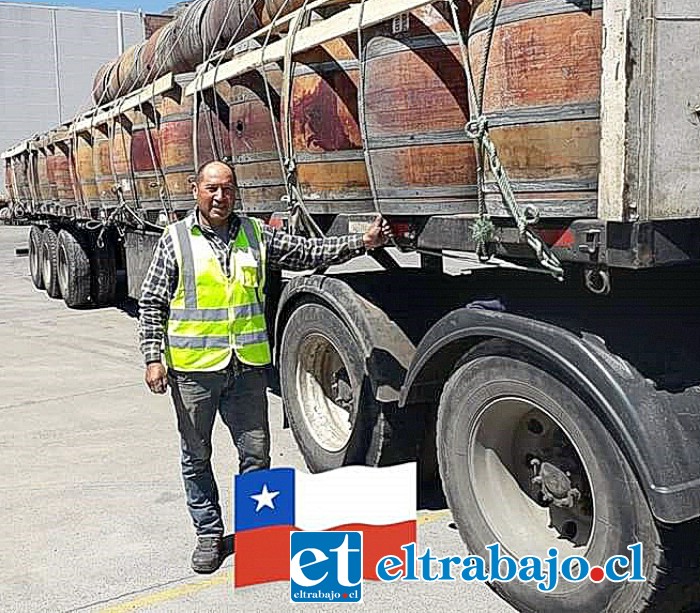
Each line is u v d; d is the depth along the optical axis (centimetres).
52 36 3441
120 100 745
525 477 329
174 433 558
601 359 267
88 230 1073
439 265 423
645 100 232
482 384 315
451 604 327
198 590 345
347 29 350
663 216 238
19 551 384
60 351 841
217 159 519
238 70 456
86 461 505
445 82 314
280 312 469
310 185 399
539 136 261
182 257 336
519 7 261
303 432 457
